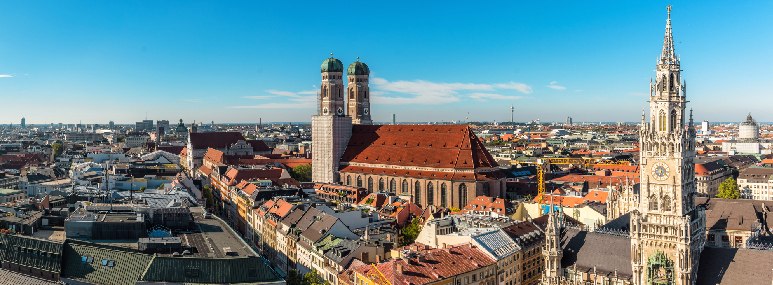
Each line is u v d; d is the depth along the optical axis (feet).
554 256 453.58
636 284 417.08
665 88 405.59
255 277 428.15
